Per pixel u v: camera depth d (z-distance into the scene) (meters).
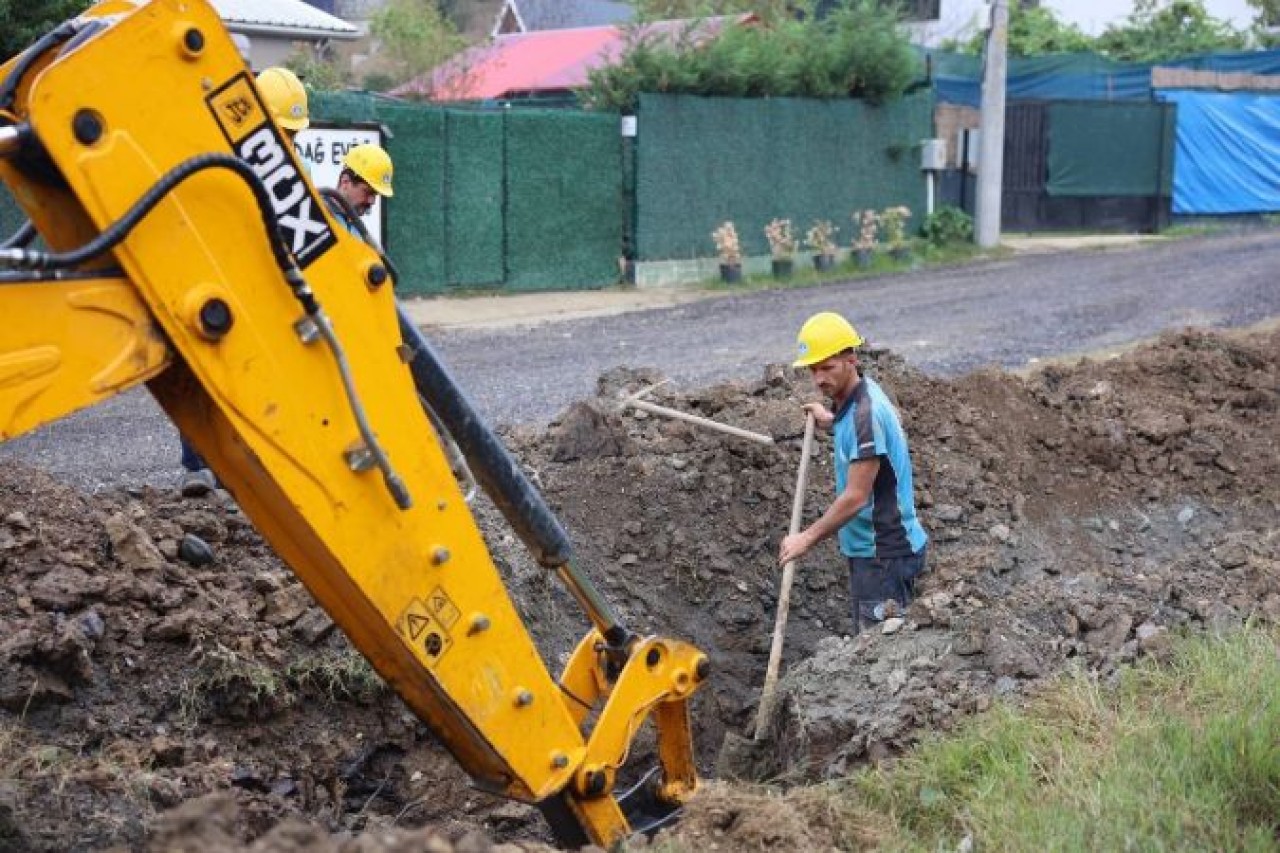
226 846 3.10
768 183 20.70
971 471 8.21
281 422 3.56
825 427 6.56
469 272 17.89
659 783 4.80
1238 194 27.88
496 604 4.01
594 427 7.79
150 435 10.04
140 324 3.37
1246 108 27.64
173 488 7.35
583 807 4.35
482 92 25.42
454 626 3.93
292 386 3.57
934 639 5.72
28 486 6.39
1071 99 25.73
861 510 6.20
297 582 6.12
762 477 7.82
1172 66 29.30
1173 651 5.56
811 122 21.11
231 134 3.44
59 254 3.22
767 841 4.21
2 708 4.96
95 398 3.31
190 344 3.41
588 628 6.69
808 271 20.92
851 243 22.05
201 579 6.01
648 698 4.46
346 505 3.69
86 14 3.54
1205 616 5.98
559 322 16.19
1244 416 9.82
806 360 6.09
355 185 7.14
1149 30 36.41
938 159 22.78
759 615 7.20
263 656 5.68
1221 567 6.98
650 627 6.88
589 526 7.29
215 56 3.40
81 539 6.04
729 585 7.27
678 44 19.83
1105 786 4.50
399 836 3.27
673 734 4.73
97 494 6.73
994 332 15.38
